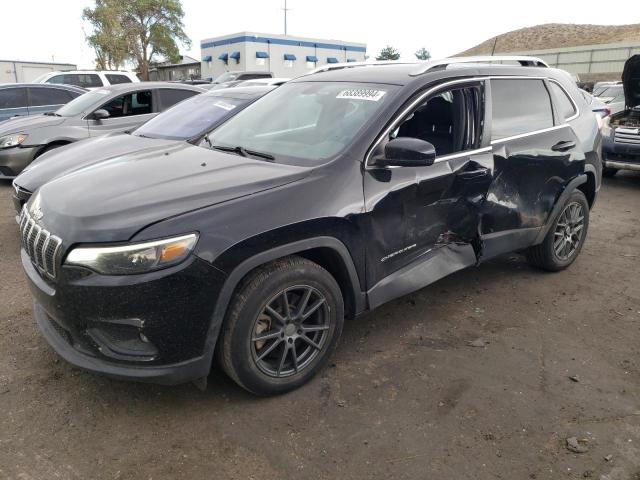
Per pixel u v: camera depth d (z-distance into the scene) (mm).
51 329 2857
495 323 3852
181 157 3406
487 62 4211
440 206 3494
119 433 2635
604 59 37406
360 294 3152
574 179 4516
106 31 38312
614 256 5359
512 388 3061
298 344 3029
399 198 3207
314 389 3014
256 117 3941
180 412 2799
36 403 2834
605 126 8805
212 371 3172
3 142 7535
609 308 4145
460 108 3672
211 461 2463
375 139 3172
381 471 2414
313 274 2869
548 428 2721
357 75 3828
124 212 2525
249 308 2662
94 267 2420
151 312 2434
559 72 4770
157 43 40438
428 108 3523
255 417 2770
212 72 39156
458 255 3729
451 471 2422
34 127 7648
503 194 3924
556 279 4699
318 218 2809
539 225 4332
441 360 3340
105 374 2547
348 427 2703
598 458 2516
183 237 2453
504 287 4492
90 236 2447
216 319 2580
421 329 3732
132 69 41031
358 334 3643
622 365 3336
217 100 6754
